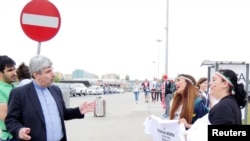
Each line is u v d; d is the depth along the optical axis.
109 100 36.19
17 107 3.92
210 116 3.71
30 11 5.34
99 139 10.41
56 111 4.14
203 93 7.82
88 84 75.38
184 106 5.24
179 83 5.32
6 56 4.73
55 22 5.44
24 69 5.74
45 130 3.94
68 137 10.80
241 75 10.17
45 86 4.07
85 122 14.84
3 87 4.54
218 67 10.26
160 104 28.34
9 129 3.84
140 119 16.14
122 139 10.40
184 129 4.20
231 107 3.57
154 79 31.62
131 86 98.75
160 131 4.55
